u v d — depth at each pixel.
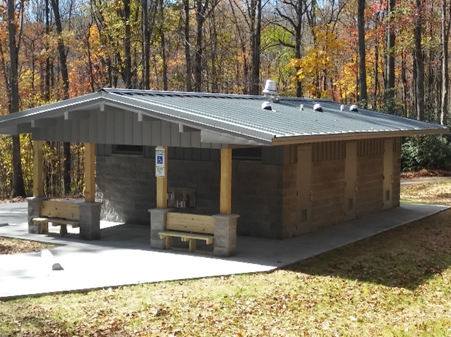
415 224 16.73
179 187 15.12
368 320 8.98
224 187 12.20
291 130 11.48
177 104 12.68
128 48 31.50
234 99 16.45
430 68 41.12
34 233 14.64
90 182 13.97
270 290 10.02
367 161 17.59
